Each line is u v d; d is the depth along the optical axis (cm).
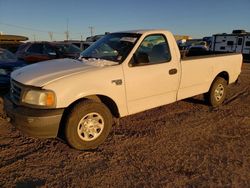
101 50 494
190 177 348
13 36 1526
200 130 509
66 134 397
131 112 468
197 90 589
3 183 329
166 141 457
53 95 377
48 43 1098
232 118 581
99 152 414
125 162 385
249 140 467
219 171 363
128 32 504
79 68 425
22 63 770
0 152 408
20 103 390
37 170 361
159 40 502
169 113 606
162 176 350
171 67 510
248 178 346
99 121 423
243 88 930
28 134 387
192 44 2919
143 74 464
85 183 333
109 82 423
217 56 630
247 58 2230
